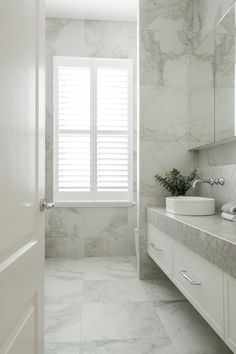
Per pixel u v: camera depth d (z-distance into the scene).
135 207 4.04
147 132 3.15
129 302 2.48
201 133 2.91
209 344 1.86
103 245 4.01
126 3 3.62
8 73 0.85
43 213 1.33
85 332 1.99
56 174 3.99
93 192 4.05
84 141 4.02
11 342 0.89
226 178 2.51
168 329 2.04
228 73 2.40
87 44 4.01
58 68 3.99
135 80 4.09
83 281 3.00
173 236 2.09
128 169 4.09
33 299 1.17
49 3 3.61
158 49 3.15
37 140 1.22
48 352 1.75
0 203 0.80
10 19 0.87
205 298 1.56
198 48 2.96
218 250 1.38
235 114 2.29
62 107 4.00
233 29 2.31
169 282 2.98
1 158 0.80
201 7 3.05
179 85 3.17
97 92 4.04
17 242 0.97
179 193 3.01
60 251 3.96
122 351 1.77
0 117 0.79
